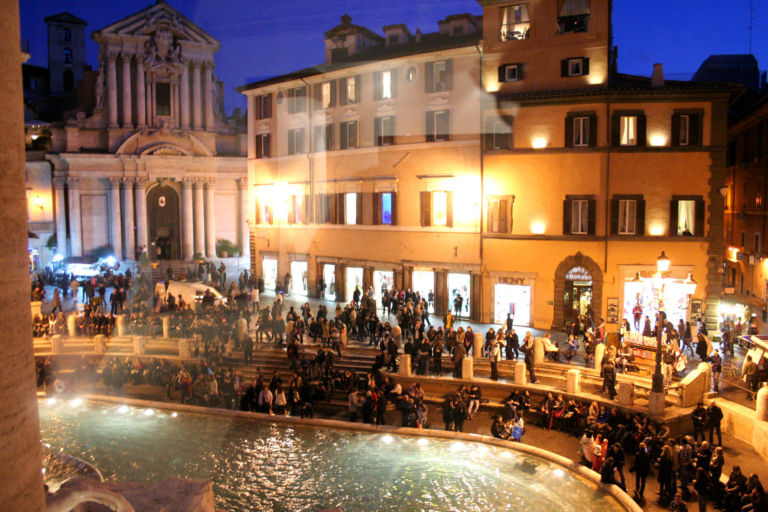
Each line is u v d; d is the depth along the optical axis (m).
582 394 23.34
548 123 31.92
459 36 34.84
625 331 26.66
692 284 29.06
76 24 55.12
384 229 37.00
